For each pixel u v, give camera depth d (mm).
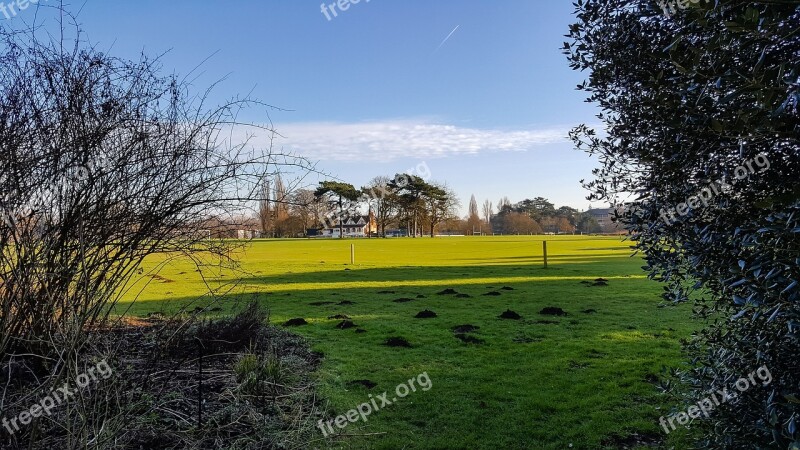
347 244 46938
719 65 1951
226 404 4039
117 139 3494
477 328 7652
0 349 3312
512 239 63688
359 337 7055
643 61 2641
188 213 3838
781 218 1749
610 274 16500
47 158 3271
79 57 3393
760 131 1779
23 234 3410
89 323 3918
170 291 12477
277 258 26734
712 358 2785
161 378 4293
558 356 5977
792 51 1845
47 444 2980
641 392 4691
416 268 19859
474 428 3963
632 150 2738
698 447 3027
